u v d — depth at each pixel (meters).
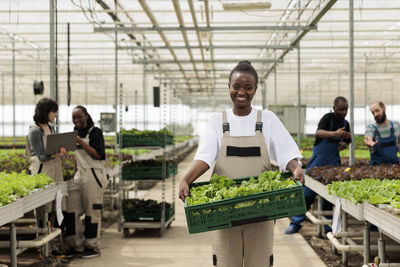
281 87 27.97
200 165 2.83
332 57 16.80
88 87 27.44
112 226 7.34
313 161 6.43
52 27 6.50
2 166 8.42
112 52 15.60
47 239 4.80
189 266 5.07
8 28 12.02
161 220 6.64
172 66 19.14
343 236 5.06
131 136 7.08
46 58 17.27
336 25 11.58
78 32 12.09
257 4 7.95
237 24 11.51
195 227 2.54
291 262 5.19
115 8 9.42
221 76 19.97
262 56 16.48
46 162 5.32
